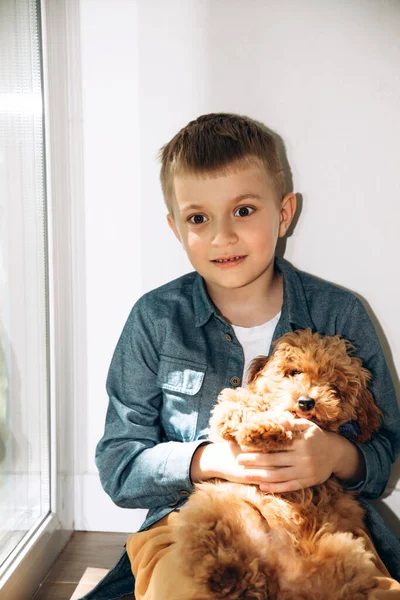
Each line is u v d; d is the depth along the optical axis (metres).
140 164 1.49
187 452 1.14
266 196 1.22
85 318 1.55
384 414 1.31
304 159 1.46
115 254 1.53
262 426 0.98
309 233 1.49
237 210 1.20
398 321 1.49
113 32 1.45
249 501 1.00
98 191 1.51
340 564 0.92
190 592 0.91
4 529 1.22
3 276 1.19
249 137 1.21
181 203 1.22
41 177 1.40
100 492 1.58
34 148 1.36
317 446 1.03
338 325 1.32
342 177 1.46
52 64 1.42
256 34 1.43
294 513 0.98
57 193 1.46
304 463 1.02
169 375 1.29
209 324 1.30
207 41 1.44
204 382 1.27
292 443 1.02
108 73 1.47
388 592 0.93
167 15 1.44
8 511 1.24
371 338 1.33
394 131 1.43
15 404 1.26
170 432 1.29
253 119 1.46
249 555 0.93
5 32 1.18
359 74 1.42
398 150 1.44
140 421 1.30
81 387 1.57
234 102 1.46
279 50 1.43
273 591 0.93
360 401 1.11
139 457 1.22
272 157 1.26
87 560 1.45
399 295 1.48
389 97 1.42
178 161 1.21
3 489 1.21
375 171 1.45
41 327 1.41
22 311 1.29
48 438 1.46
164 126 1.48
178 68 1.46
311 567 0.93
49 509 1.47
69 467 1.56
